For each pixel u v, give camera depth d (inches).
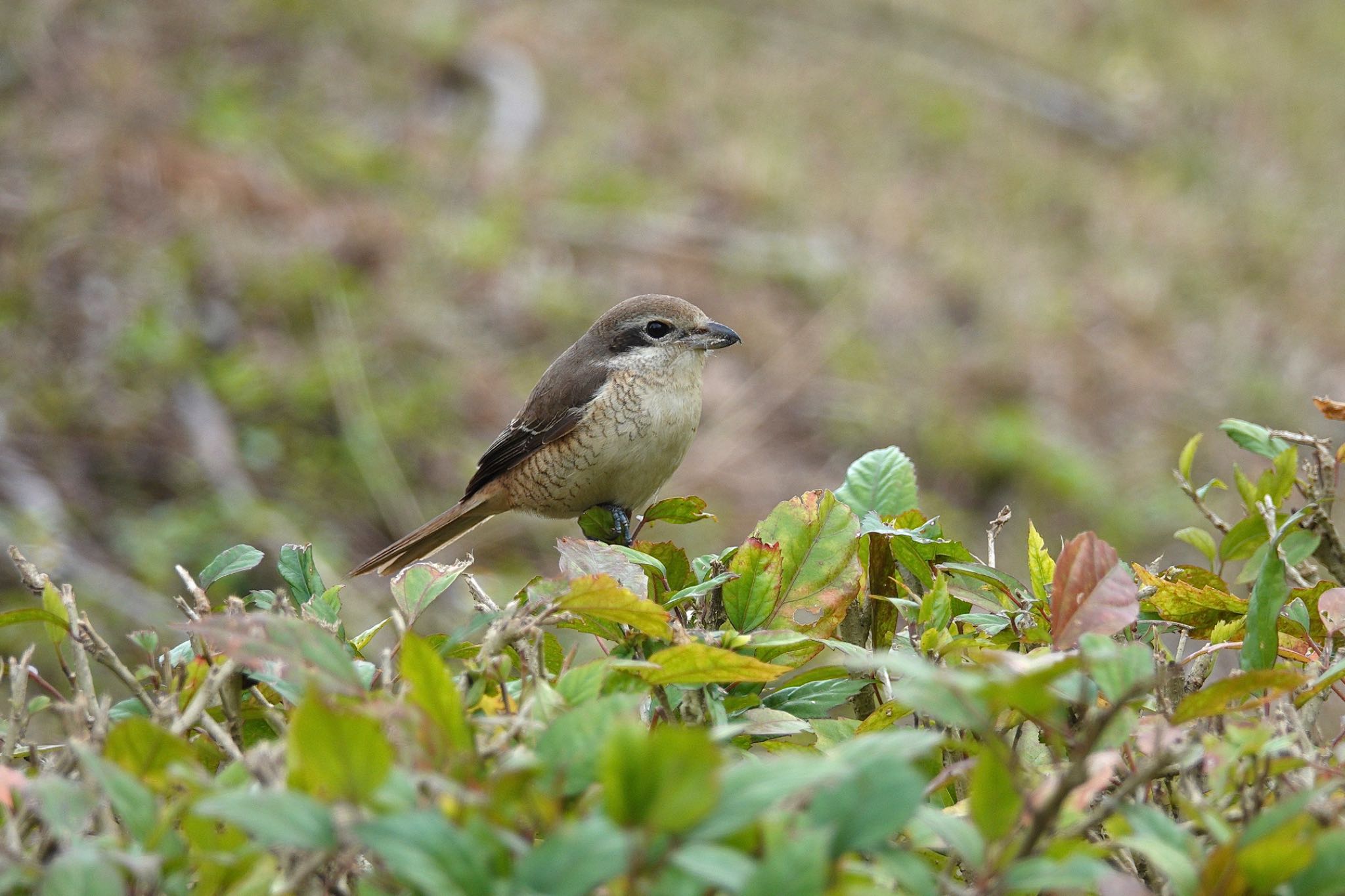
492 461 287.7
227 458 472.4
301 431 498.0
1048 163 802.8
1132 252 727.7
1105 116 873.5
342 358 522.6
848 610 137.6
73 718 102.6
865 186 740.0
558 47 816.3
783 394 577.0
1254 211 780.6
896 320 634.8
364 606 437.1
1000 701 87.4
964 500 549.0
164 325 514.6
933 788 93.1
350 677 90.0
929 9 930.7
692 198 700.7
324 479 482.6
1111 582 107.2
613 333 278.7
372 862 97.2
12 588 396.5
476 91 756.6
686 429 281.4
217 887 84.9
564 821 80.3
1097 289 690.2
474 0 850.1
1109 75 917.2
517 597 123.7
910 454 558.9
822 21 906.7
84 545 426.3
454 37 781.3
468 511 288.8
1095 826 96.3
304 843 73.8
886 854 81.4
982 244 708.7
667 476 287.6
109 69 645.9
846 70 862.5
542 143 721.6
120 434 470.9
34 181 567.2
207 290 540.1
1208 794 102.7
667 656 103.1
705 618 136.6
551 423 275.6
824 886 74.4
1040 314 653.3
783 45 884.6
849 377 590.9
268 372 511.2
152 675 125.0
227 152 620.4
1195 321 682.2
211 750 108.5
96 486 451.2
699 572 135.0
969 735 112.0
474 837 74.0
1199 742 97.7
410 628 114.1
